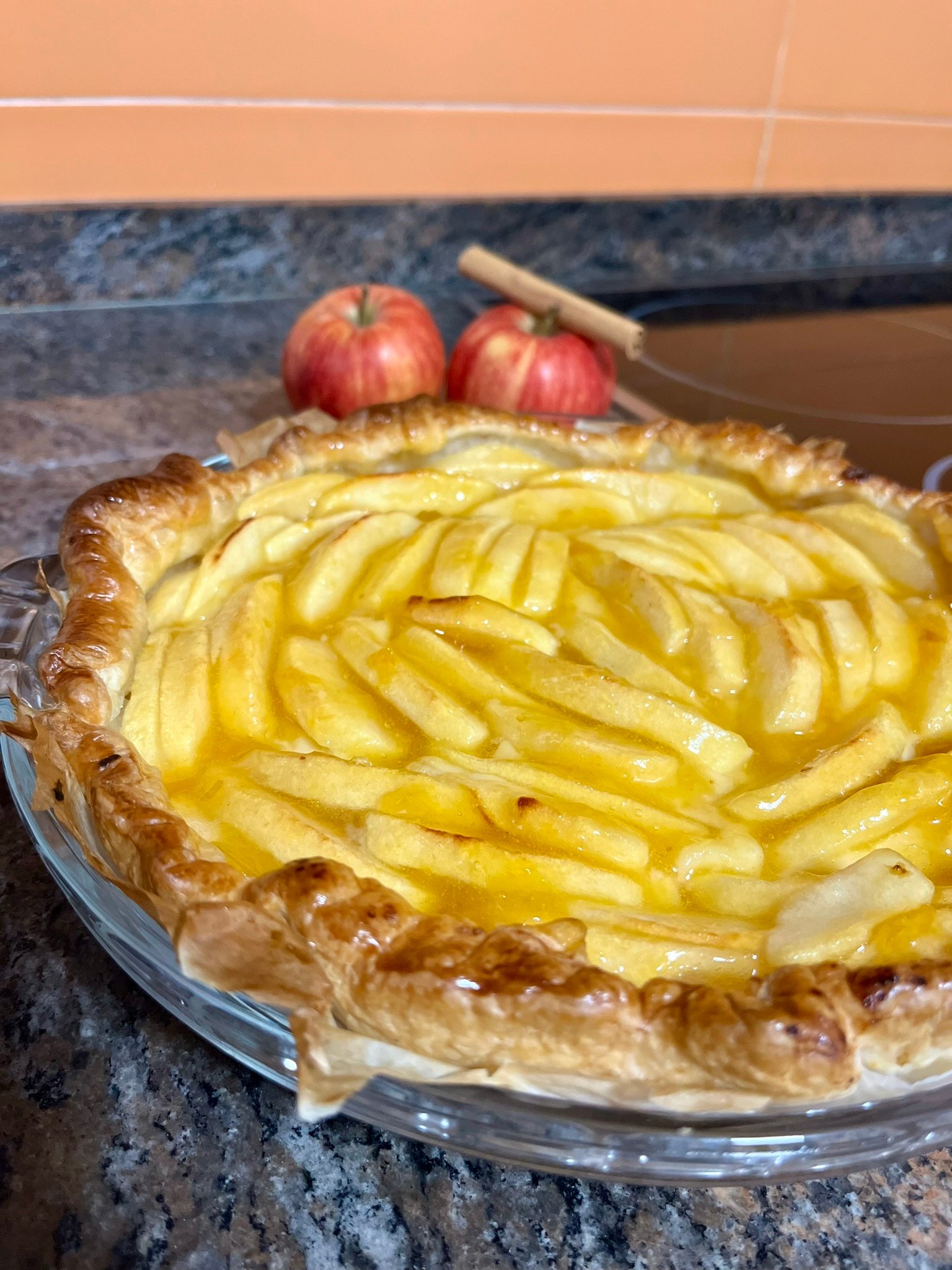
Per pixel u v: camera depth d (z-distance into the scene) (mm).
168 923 195
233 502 317
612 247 656
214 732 252
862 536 324
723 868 230
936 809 243
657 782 246
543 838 226
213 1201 191
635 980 205
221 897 190
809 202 704
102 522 288
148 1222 187
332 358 444
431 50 534
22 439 441
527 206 613
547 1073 179
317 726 249
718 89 621
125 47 475
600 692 257
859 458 484
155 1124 201
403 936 187
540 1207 196
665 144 632
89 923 208
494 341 464
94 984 224
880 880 214
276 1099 208
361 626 274
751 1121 184
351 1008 185
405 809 231
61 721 229
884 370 589
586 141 605
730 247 694
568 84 577
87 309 546
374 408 352
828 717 268
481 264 499
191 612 286
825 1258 193
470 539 300
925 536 326
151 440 454
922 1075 189
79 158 501
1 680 252
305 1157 199
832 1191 204
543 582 291
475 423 348
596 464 352
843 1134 183
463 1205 195
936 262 778
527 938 187
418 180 579
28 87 470
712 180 663
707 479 348
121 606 267
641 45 582
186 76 494
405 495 325
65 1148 196
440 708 251
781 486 342
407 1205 194
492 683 261
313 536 310
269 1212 191
